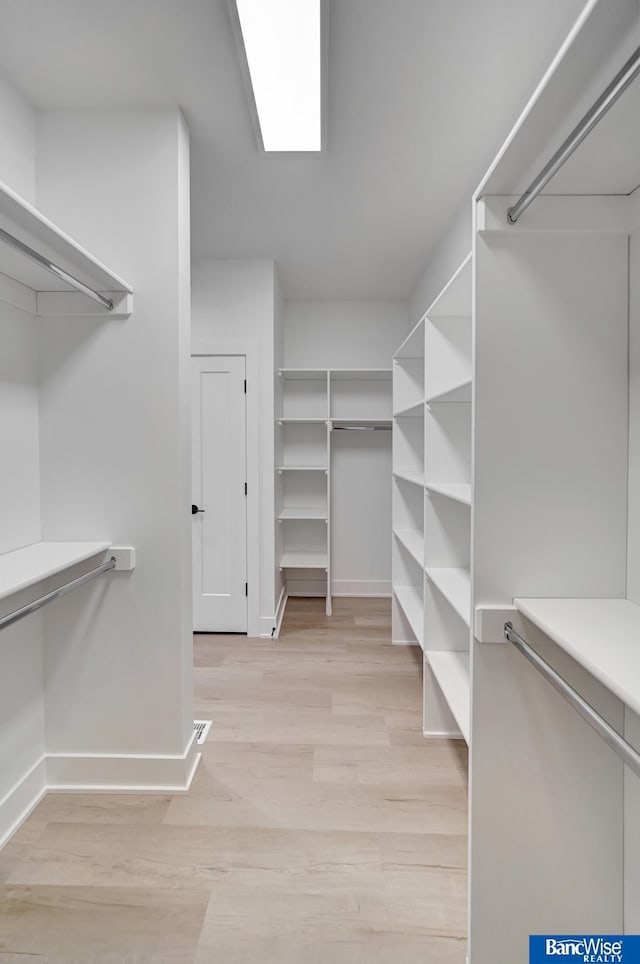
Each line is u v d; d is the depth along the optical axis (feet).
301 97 5.60
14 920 4.40
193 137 6.50
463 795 6.04
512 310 3.96
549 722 3.98
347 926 4.36
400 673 9.39
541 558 4.00
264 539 11.27
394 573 10.69
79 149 6.02
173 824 5.54
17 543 5.64
